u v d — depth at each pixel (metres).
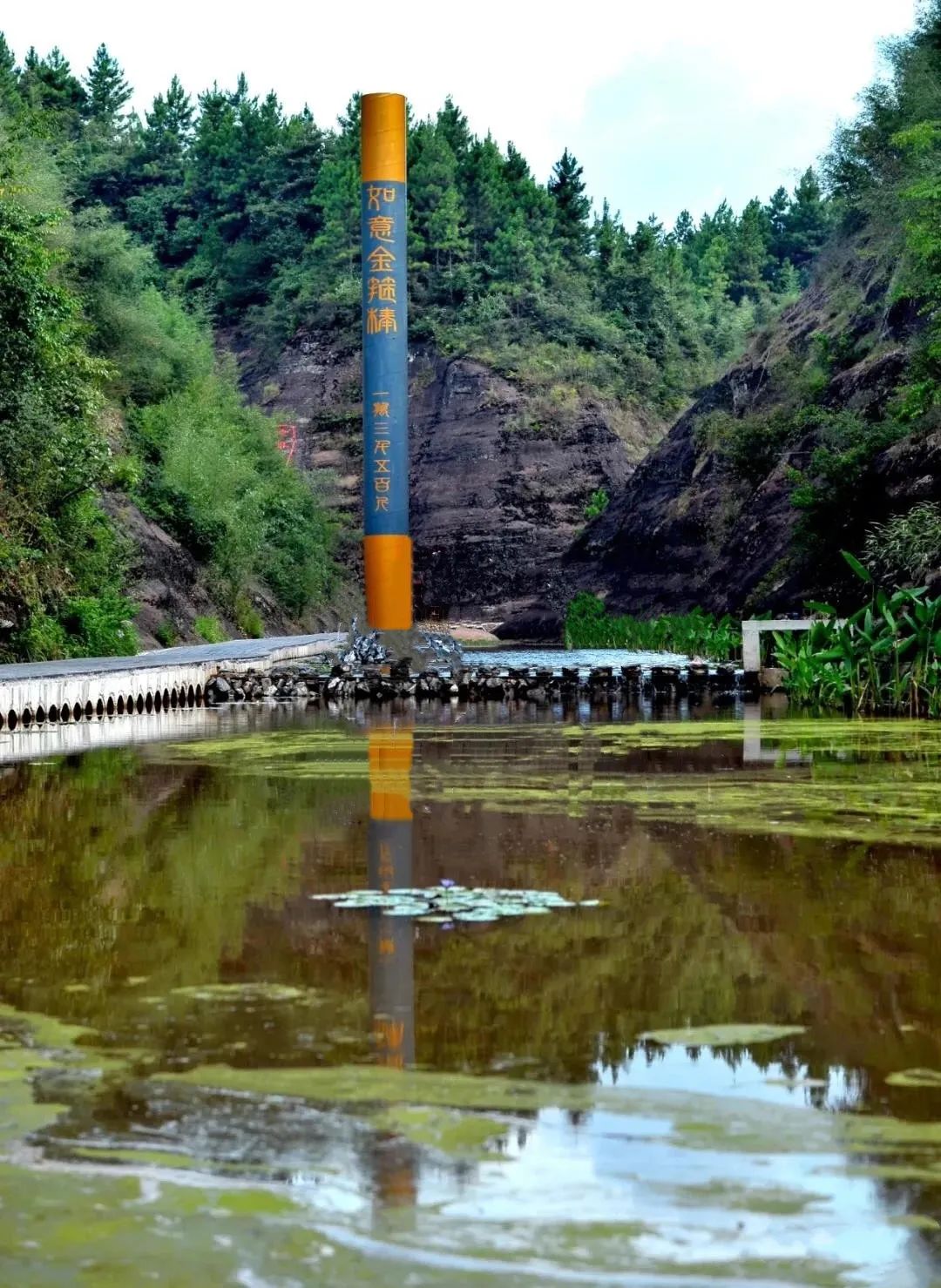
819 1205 2.52
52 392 27.23
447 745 12.71
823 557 29.41
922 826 7.21
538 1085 3.16
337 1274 2.28
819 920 4.90
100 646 29.14
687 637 33.00
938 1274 2.28
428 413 88.88
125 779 10.01
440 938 4.64
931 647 16.38
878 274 37.91
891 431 28.44
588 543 59.31
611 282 99.06
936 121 26.33
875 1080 3.19
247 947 4.54
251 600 48.94
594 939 4.62
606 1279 2.26
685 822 7.36
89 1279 2.26
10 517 27.03
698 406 53.78
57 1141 2.83
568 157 106.25
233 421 55.97
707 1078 3.20
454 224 96.19
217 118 109.25
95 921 4.98
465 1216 2.49
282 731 15.06
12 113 51.00
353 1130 2.88
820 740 12.72
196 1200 2.55
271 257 99.44
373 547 26.53
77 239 45.78
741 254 122.44
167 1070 3.28
